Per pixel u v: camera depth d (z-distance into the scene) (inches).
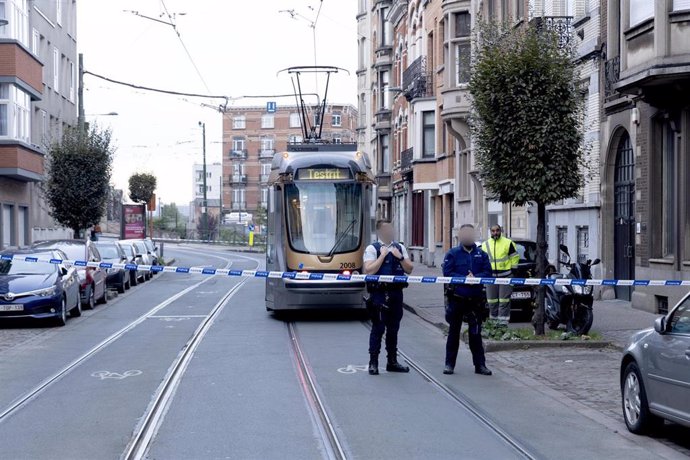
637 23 1190.9
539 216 1032.8
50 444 580.1
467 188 2322.8
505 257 1123.9
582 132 1039.0
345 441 580.1
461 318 849.5
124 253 2207.2
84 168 2298.2
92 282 1593.3
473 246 845.2
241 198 6560.0
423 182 2738.7
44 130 2608.3
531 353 969.5
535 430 617.6
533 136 999.0
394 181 3486.7
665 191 1264.8
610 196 1462.8
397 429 615.2
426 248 2891.2
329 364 910.4
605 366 880.3
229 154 6569.9
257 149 6530.5
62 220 2326.5
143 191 4274.1
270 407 690.8
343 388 772.0
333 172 1325.0
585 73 1539.1
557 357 941.2
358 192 1326.3
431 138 2738.7
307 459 535.8
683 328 557.3
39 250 1445.6
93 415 669.9
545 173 1000.9
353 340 1109.7
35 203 2568.9
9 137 2079.2
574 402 715.4
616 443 582.6
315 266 1288.1
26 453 556.4
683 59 1108.5
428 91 2721.5
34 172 2250.2
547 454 552.4
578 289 1040.8
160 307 1646.2
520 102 995.3
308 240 1300.4
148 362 936.9
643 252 1306.6
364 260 848.9
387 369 858.8
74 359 971.9
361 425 627.5
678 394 544.1
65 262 1365.7
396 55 3427.7
